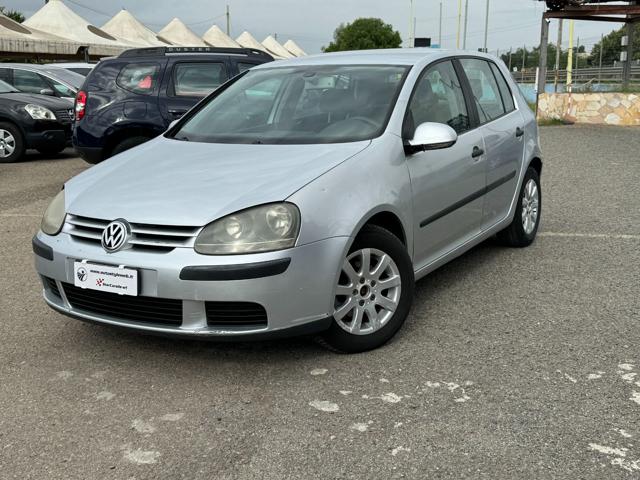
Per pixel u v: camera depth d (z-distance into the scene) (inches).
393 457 106.1
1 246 241.9
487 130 192.4
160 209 130.2
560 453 106.3
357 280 140.3
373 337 144.3
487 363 138.9
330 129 158.6
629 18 780.0
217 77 341.1
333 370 136.6
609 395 124.9
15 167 442.3
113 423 118.2
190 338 127.4
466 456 106.0
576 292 182.2
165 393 128.7
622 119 714.8
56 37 959.0
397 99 162.7
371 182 142.3
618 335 152.9
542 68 753.0
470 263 210.2
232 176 138.6
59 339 155.6
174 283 125.0
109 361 143.2
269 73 190.1
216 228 125.3
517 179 212.1
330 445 109.9
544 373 134.2
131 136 337.1
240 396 126.9
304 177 134.6
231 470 103.7
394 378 132.7
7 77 553.0
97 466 105.7
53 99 490.6
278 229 126.3
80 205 139.5
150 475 103.0
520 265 207.2
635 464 103.3
